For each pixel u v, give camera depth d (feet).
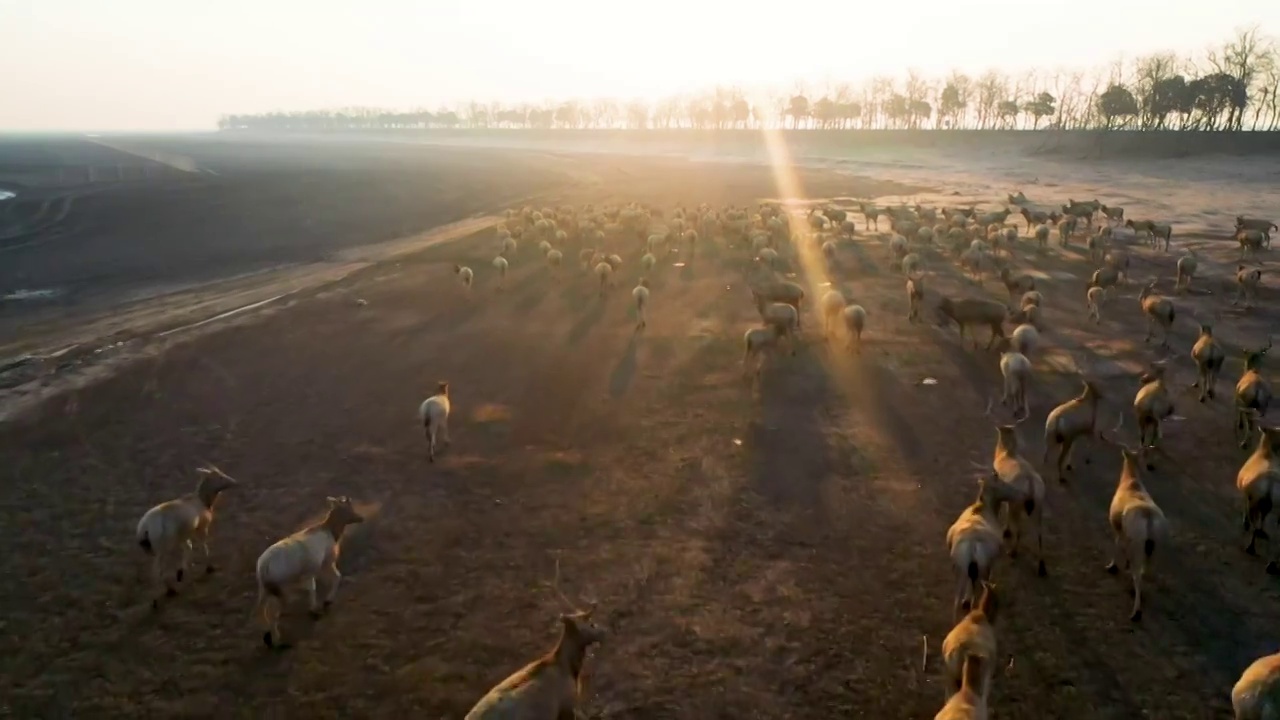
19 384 76.48
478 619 40.04
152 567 45.39
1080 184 272.72
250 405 70.95
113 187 295.07
